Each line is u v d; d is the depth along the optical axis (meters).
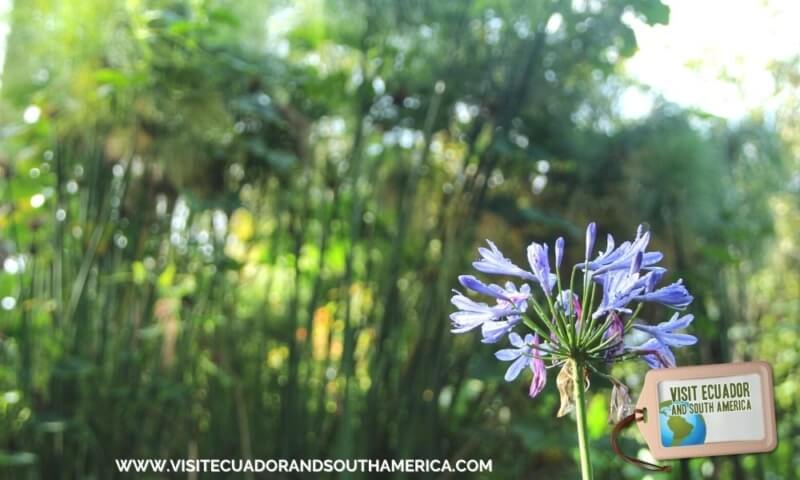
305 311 2.69
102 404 2.36
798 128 3.05
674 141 2.50
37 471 2.34
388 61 2.47
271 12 2.56
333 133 2.67
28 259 2.46
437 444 2.37
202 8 2.23
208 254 2.47
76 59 2.40
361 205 2.52
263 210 2.64
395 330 2.39
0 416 2.30
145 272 2.40
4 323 2.40
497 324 0.89
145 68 2.34
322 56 2.63
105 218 2.38
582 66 2.48
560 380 0.89
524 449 2.51
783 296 3.41
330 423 2.48
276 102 2.54
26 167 2.45
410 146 2.56
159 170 2.46
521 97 2.37
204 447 2.45
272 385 2.54
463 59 2.45
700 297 2.56
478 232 2.49
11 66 2.47
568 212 2.58
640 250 0.88
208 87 2.37
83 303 2.35
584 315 0.88
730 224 2.62
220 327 2.48
